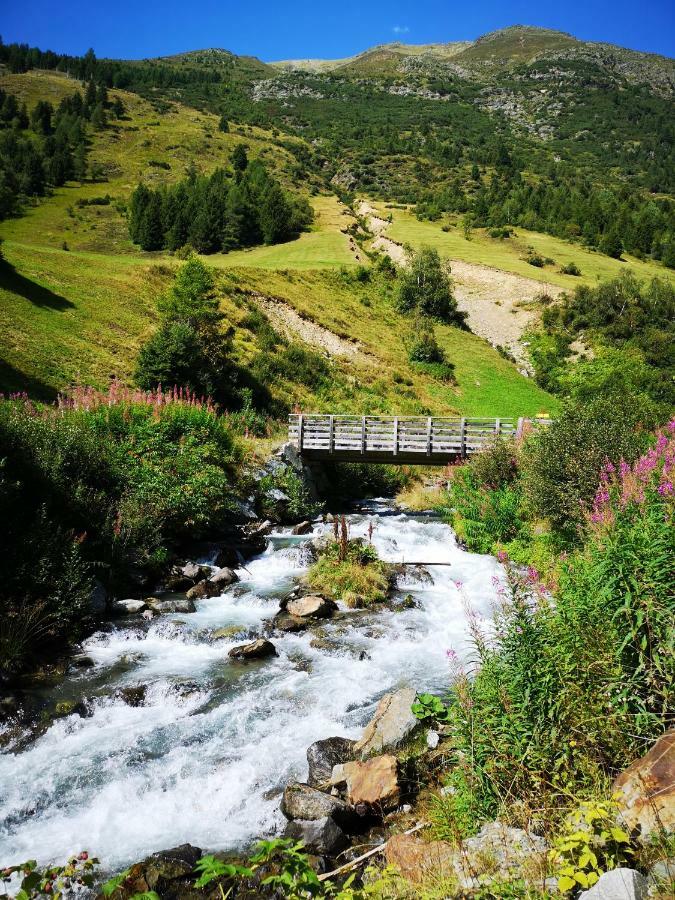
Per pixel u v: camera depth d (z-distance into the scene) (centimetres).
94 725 844
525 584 638
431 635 1148
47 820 659
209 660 1046
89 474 1541
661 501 740
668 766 448
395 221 13150
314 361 5072
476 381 5978
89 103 18438
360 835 621
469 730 580
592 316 8225
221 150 17362
